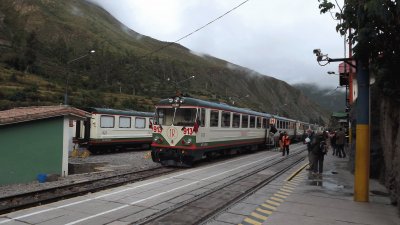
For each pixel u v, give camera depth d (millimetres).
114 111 27016
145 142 30297
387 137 12055
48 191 11461
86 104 62281
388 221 8227
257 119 27594
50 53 116250
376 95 14508
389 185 11156
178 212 8734
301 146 39531
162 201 9930
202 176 14734
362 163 10312
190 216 8375
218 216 8500
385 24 8477
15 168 14141
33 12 186500
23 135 14391
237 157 24000
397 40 8938
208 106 18922
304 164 20125
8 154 13984
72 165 17203
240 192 11359
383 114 13141
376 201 10344
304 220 8203
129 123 28469
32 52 92438
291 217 8445
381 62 9828
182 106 18031
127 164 19453
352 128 18016
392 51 9320
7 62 86812
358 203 10016
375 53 9750
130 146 29375
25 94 59562
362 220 8281
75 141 25781
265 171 16703
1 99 57688
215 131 19906
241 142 24094
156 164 19312
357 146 10461
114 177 14398
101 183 13172
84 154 23531
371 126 14594
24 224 7473
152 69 132000
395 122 10438
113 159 22219
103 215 8312
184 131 17641
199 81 163000
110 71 101000
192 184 12742
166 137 18016
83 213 8445
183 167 17844
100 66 105000
